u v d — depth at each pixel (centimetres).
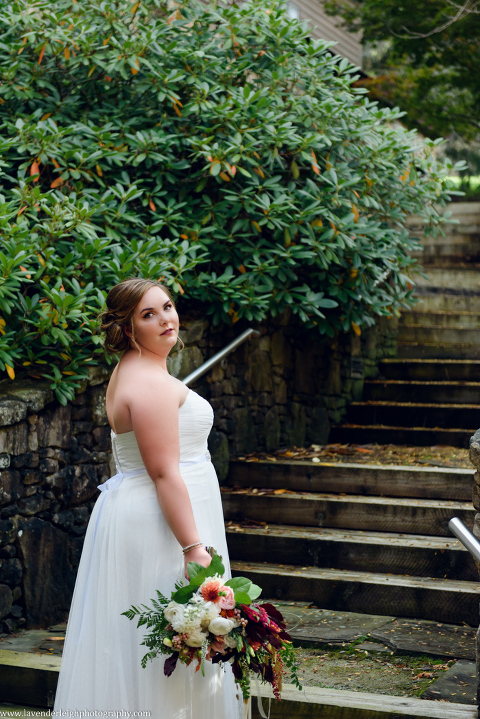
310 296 454
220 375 459
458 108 974
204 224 440
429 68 946
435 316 670
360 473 437
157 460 193
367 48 1202
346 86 479
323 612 356
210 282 423
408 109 973
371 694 257
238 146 422
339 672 288
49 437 334
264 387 502
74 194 384
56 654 292
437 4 783
